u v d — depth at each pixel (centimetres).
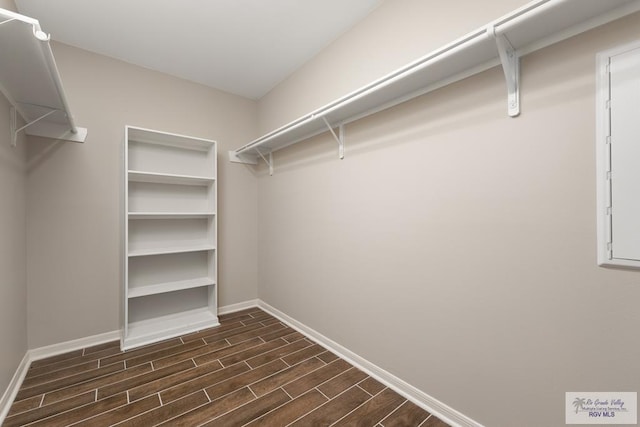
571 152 105
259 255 325
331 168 221
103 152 234
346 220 207
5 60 128
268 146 285
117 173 240
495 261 127
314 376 184
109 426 139
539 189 113
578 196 104
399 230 169
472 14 134
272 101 299
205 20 196
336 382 178
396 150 171
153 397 161
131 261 249
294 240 265
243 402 158
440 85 145
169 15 191
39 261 208
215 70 264
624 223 94
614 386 98
